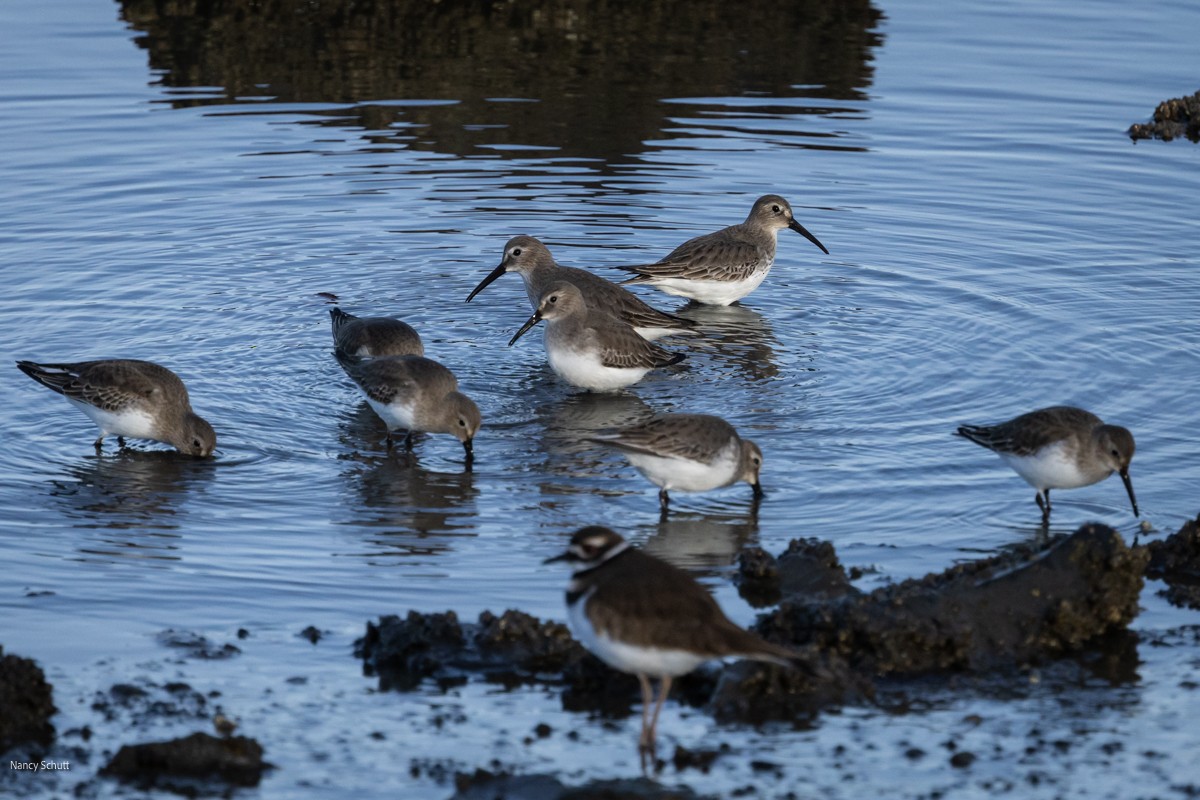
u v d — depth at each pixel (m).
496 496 15.45
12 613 12.54
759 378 18.61
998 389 17.84
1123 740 10.64
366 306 20.77
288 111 27.44
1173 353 18.72
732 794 9.84
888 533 14.41
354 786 9.98
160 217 23.23
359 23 30.92
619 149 26.17
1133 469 15.71
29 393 17.81
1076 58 30.69
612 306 19.92
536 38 30.86
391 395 16.42
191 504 15.07
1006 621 12.12
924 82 29.33
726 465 14.90
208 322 19.91
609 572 10.51
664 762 10.30
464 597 13.02
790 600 12.45
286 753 10.42
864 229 23.41
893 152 26.20
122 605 12.78
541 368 19.33
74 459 16.27
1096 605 12.32
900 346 19.39
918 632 11.80
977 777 10.10
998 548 13.98
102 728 10.73
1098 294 20.77
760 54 30.59
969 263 22.12
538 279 20.52
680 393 18.25
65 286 20.67
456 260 22.34
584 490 15.64
